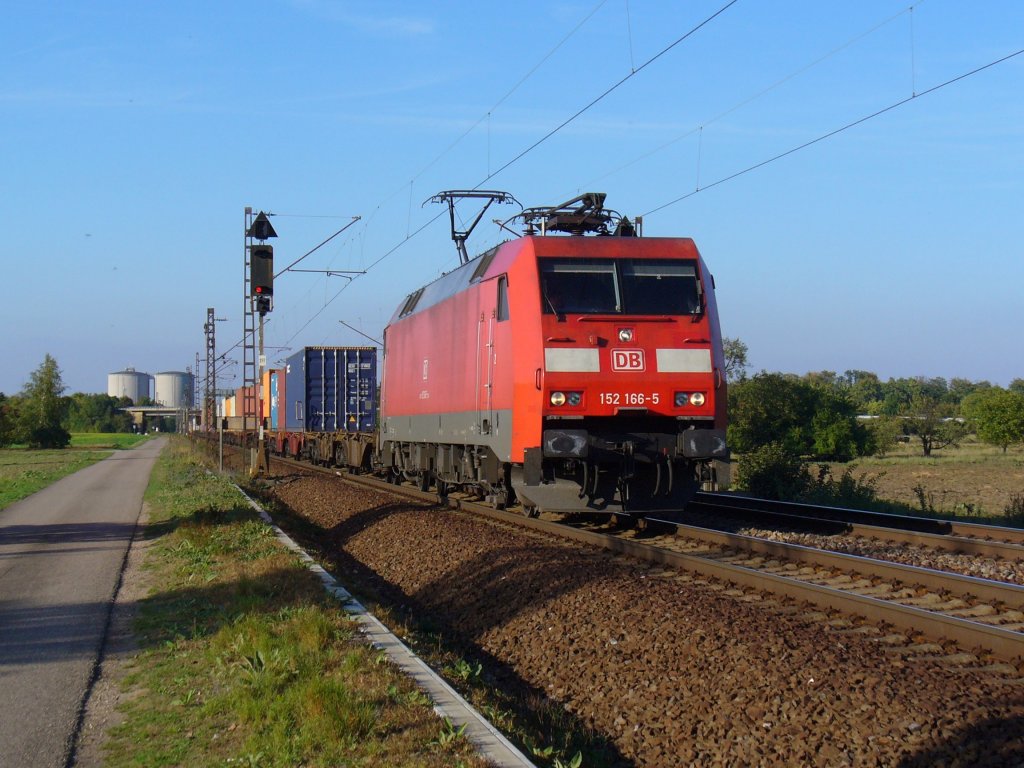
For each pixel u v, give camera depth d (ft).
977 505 68.49
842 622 29.01
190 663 26.94
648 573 37.86
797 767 19.07
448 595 39.47
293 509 82.33
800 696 21.80
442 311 64.03
